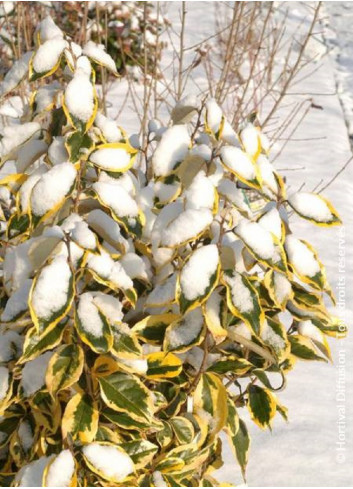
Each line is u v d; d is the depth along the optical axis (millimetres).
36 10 3334
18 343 1209
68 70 1235
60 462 1080
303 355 1338
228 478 1554
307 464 1595
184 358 1266
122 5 4008
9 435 1238
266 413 1284
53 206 1108
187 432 1250
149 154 2646
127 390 1163
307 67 5066
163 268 1247
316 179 3416
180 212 1201
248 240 1127
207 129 1228
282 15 5918
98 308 1116
